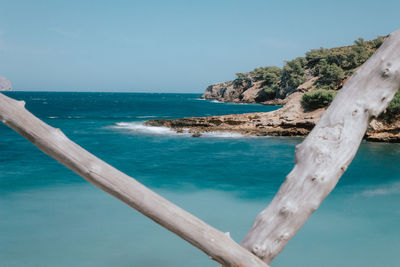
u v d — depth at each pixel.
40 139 1.33
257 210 10.76
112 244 8.07
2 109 1.31
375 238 8.50
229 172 16.70
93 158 1.36
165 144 26.36
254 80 149.50
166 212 1.36
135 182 1.38
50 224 9.20
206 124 35.22
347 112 1.43
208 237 1.36
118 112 71.50
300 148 1.47
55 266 6.95
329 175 1.39
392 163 18.20
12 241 8.07
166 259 7.43
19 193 12.05
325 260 7.39
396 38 1.44
